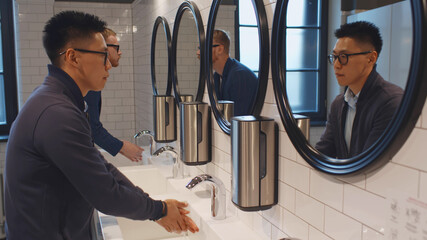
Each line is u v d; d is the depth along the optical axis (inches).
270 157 58.6
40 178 48.3
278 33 56.1
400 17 35.7
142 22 165.0
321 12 47.3
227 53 74.5
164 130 114.0
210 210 77.0
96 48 52.5
